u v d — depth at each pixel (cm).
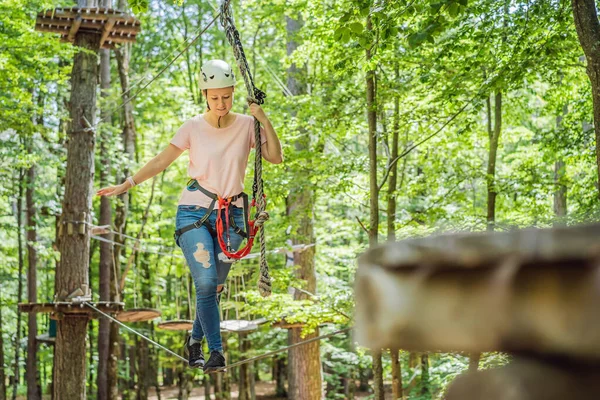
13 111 1470
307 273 1620
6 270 2583
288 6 1461
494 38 1010
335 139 1307
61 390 1262
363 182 1341
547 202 1415
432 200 1407
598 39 646
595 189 1231
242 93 2259
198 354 536
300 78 1332
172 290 2778
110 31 1330
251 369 2922
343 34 690
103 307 1247
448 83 1066
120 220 2134
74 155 1315
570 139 1275
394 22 720
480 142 1530
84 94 1329
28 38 1439
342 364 2361
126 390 3086
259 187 504
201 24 2702
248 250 502
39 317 3638
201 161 504
